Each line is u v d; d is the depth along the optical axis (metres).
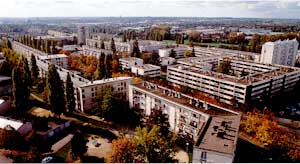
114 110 105.50
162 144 72.56
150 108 104.81
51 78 105.50
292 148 81.62
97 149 86.31
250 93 129.50
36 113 113.31
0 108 107.88
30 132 90.44
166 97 98.94
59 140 92.12
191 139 90.06
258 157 80.19
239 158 78.88
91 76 164.00
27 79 133.50
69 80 110.12
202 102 93.31
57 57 190.62
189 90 148.88
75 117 110.88
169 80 168.12
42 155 81.81
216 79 139.25
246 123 95.00
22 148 83.12
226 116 81.38
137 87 110.19
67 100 111.19
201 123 85.44
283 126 108.62
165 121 96.19
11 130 82.19
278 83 145.12
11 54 194.12
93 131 98.69
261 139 87.88
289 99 143.38
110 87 113.31
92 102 119.12
